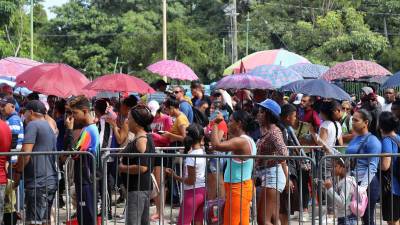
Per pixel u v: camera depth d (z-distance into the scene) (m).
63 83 11.27
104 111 11.08
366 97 13.63
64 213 10.13
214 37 56.00
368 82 21.69
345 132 12.78
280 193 8.31
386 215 8.31
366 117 8.33
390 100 13.55
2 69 15.75
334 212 8.17
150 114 8.04
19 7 43.59
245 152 7.89
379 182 8.19
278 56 17.89
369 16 54.16
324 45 47.66
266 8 54.72
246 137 7.93
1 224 8.21
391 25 54.19
